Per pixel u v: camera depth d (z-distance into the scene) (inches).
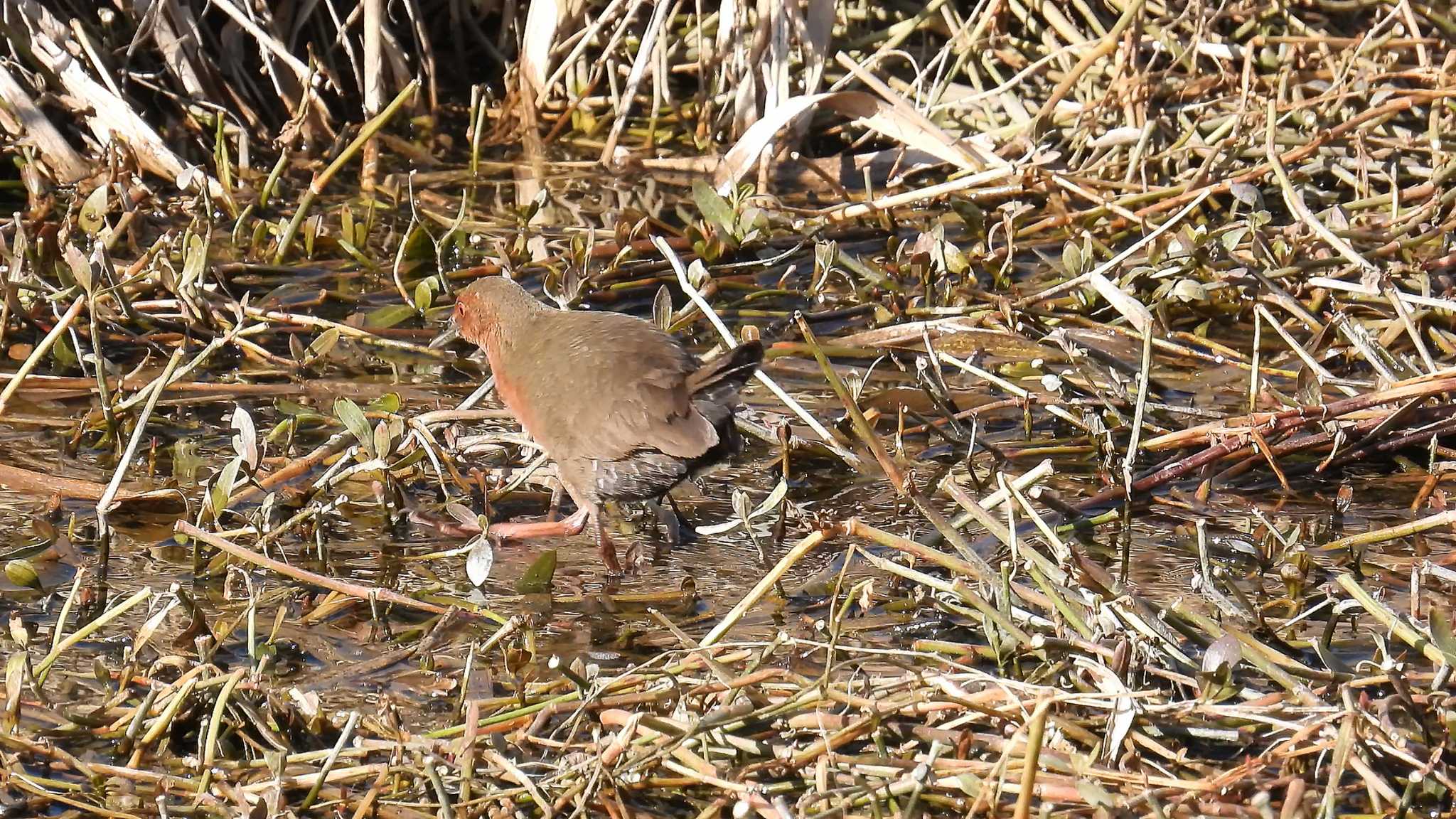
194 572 344.5
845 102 584.7
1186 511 384.5
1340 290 486.3
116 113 560.1
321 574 347.3
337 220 549.0
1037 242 553.3
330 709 293.1
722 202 528.1
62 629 294.0
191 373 441.1
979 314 485.1
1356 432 410.9
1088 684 293.0
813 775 268.2
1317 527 368.5
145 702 275.1
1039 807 255.6
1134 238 552.4
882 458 325.4
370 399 434.9
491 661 314.5
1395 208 527.5
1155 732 281.3
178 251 505.4
